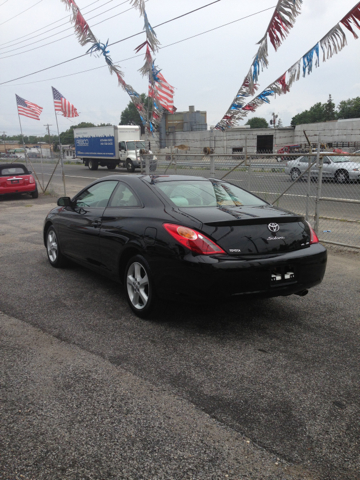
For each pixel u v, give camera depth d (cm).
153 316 382
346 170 1402
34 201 1439
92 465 200
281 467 200
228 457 206
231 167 1476
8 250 677
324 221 961
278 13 610
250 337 351
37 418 236
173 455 207
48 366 297
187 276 334
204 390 267
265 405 251
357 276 540
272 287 347
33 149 6094
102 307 421
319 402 255
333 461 204
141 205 405
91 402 252
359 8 546
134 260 388
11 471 196
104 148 3284
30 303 430
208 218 348
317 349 329
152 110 998
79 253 493
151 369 294
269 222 359
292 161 1060
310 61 613
